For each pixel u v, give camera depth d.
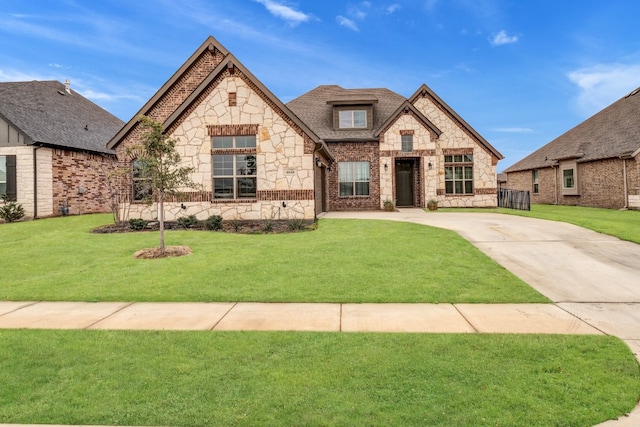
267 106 15.17
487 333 4.70
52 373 3.74
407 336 4.61
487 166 23.56
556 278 7.39
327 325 5.07
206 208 15.28
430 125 22.44
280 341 4.50
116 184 17.42
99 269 8.30
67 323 5.24
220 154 15.34
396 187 24.23
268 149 15.15
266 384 3.49
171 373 3.72
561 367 3.75
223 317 5.45
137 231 13.60
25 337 4.69
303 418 2.97
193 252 9.90
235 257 9.19
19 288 6.98
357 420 2.94
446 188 23.86
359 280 7.23
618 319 5.22
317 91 28.23
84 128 23.11
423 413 3.02
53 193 19.14
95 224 15.44
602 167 24.39
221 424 2.93
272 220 15.04
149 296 6.48
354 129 23.73
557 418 2.95
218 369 3.79
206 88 15.26
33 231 13.45
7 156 18.09
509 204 23.14
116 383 3.54
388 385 3.45
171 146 10.27
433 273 7.66
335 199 23.27
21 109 19.66
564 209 23.02
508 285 6.88
